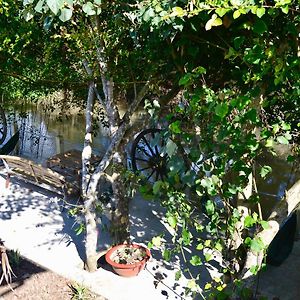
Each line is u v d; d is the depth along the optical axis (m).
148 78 3.97
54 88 6.09
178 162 2.77
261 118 2.94
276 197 5.97
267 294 4.13
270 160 5.95
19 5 4.30
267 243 3.35
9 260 4.54
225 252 3.66
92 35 3.94
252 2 2.15
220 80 3.38
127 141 4.48
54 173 5.82
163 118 3.87
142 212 5.86
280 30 2.62
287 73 2.69
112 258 4.47
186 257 4.75
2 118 7.89
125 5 3.05
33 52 5.26
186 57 3.19
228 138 2.81
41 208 5.93
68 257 4.73
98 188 5.78
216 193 3.03
